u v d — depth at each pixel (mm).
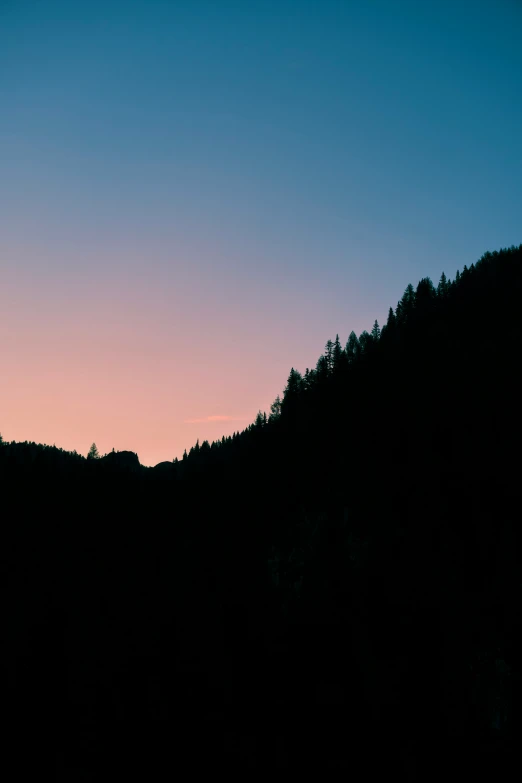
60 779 55688
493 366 72688
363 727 52844
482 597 52062
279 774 53125
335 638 62125
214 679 67438
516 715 44438
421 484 65250
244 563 82875
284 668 63719
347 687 57062
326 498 77312
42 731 61344
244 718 60906
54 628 76375
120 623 81188
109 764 57625
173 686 68500
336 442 85500
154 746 59875
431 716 49406
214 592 83000
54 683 68000
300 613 67938
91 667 71750
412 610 57156
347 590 64938
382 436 76188
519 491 54969
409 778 46625
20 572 83938
